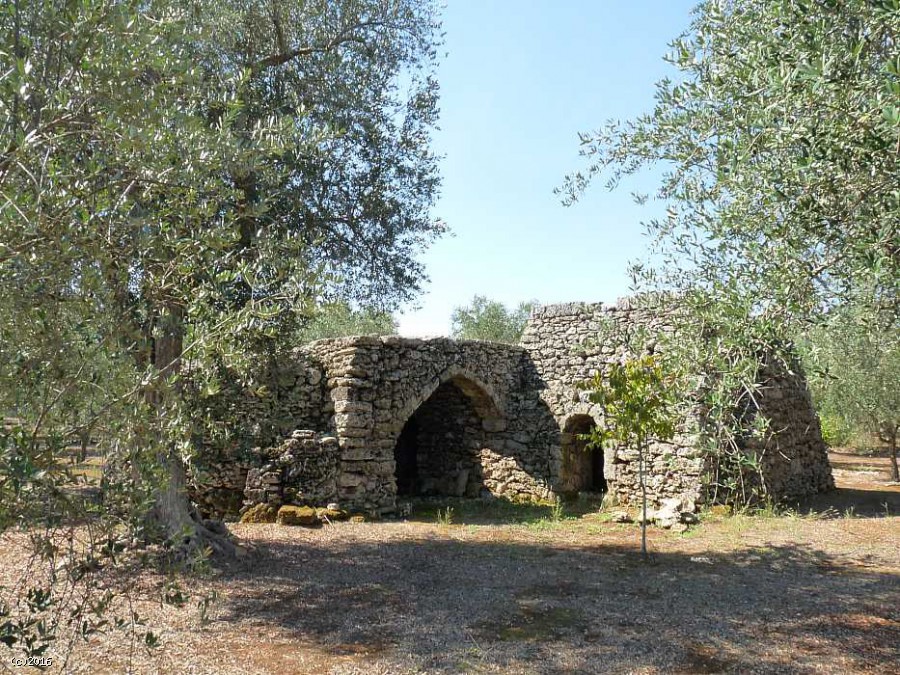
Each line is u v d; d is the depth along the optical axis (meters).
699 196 3.43
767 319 2.86
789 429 13.57
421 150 9.87
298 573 7.87
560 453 14.58
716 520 11.27
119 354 2.94
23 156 2.54
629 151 3.82
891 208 2.38
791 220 2.73
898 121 2.05
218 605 6.48
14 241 2.54
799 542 9.55
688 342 3.26
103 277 2.83
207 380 3.25
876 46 2.53
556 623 6.14
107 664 4.87
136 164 3.16
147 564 3.09
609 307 14.23
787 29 2.66
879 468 22.19
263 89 8.27
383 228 9.71
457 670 4.99
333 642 5.58
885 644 5.49
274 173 5.27
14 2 2.92
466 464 16.20
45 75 2.91
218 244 3.38
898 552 8.86
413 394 13.23
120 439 2.83
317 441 11.66
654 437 12.54
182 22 4.02
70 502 2.71
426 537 10.37
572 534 10.82
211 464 10.07
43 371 2.60
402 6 9.46
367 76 9.09
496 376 15.27
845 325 2.82
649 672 4.97
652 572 8.11
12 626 2.55
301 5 8.46
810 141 2.51
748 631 5.86
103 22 2.92
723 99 3.16
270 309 3.55
